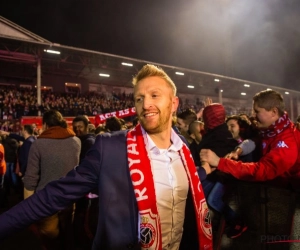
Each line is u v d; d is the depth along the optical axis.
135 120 4.16
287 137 1.78
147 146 1.29
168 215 1.29
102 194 1.17
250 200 2.09
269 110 1.83
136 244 1.16
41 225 2.59
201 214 1.34
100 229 1.18
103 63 19.36
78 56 17.97
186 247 1.40
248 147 2.22
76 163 2.85
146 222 1.14
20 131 10.72
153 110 1.24
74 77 22.39
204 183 2.27
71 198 1.17
